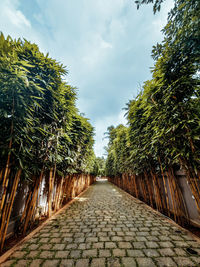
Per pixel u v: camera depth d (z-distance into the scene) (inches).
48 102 78.8
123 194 197.9
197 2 40.3
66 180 135.1
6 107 52.7
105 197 173.6
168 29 53.7
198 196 58.2
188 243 54.2
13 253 49.2
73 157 129.8
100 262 44.1
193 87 54.8
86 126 165.2
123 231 67.8
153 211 102.9
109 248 52.3
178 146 63.3
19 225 67.2
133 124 118.7
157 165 100.3
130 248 52.0
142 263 43.3
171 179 80.3
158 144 79.3
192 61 53.5
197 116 52.8
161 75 65.2
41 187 96.8
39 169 72.2
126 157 173.8
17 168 55.9
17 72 48.6
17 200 72.2
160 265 42.2
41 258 46.2
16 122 55.0
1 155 51.0
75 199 161.0
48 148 86.9
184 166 62.0
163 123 68.3
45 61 70.3
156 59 67.2
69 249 51.9
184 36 46.9
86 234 64.9
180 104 58.3
